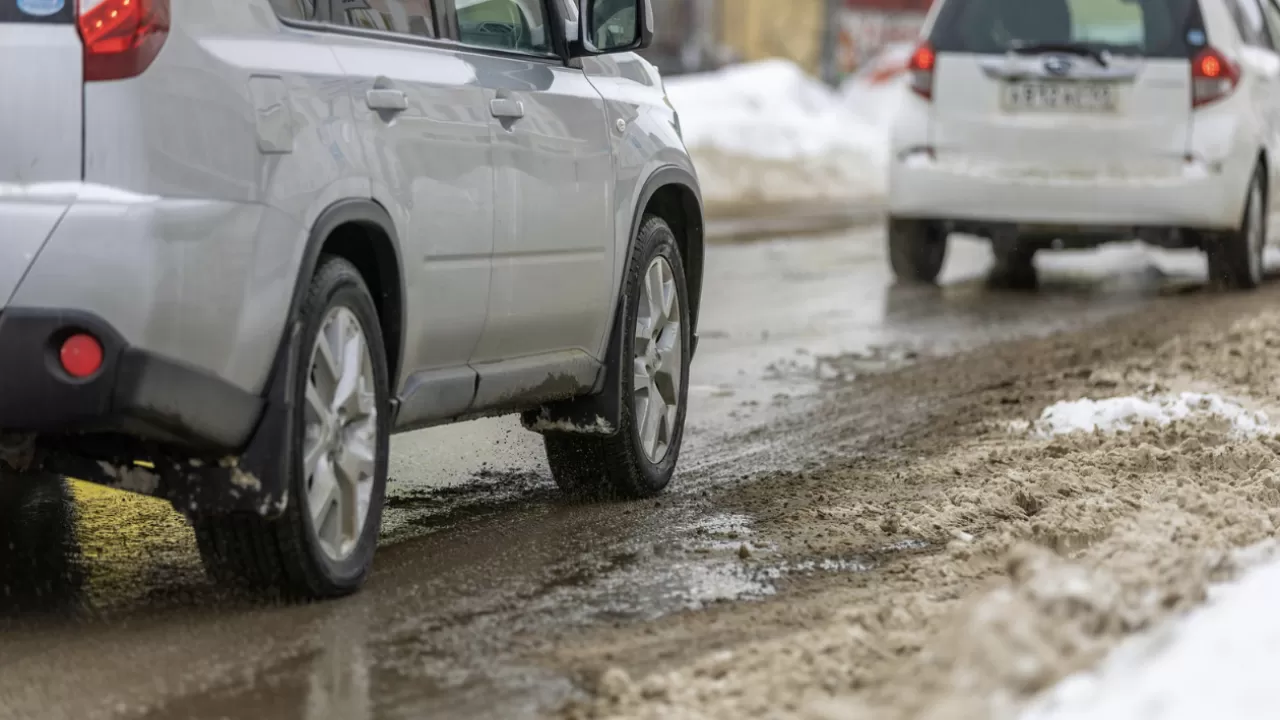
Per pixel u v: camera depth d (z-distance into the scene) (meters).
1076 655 7.64
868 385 18.58
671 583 10.56
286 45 9.80
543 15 12.50
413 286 10.46
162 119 8.95
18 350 8.68
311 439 9.77
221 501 9.34
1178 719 6.70
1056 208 25.97
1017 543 11.16
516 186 11.45
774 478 13.84
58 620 9.75
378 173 10.14
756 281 28.91
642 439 13.10
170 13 9.07
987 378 18.81
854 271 30.59
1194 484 12.56
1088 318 24.05
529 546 11.51
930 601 10.01
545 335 11.93
